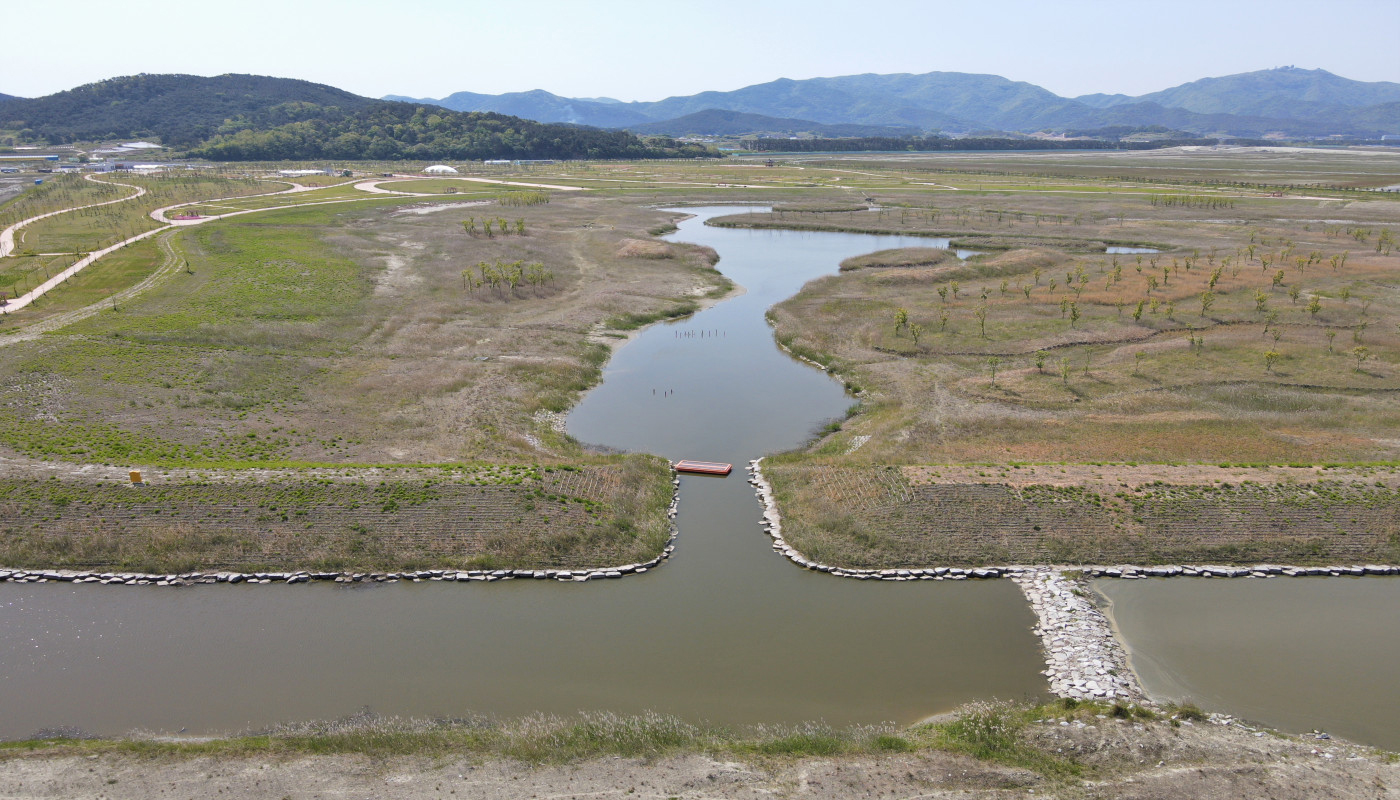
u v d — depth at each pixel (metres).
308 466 45.91
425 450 49.97
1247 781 25.06
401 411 56.50
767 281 104.25
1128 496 42.41
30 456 46.53
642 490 45.69
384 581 37.41
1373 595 36.03
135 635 33.50
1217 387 59.62
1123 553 38.75
